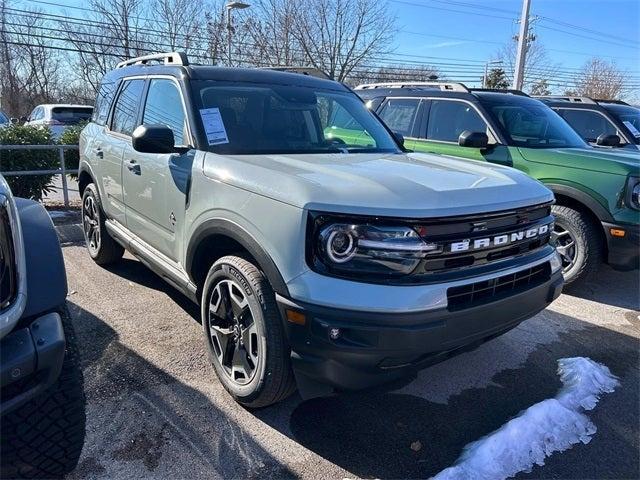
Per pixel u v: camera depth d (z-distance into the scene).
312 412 2.98
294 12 32.41
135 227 4.17
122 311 4.21
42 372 1.94
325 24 33.03
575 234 4.93
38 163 7.89
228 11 25.72
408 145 6.34
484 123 5.72
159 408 2.95
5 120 17.78
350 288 2.36
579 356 3.81
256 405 2.88
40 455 2.25
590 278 5.02
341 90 4.39
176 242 3.49
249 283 2.73
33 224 2.32
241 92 3.68
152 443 2.67
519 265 2.79
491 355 3.77
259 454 2.62
